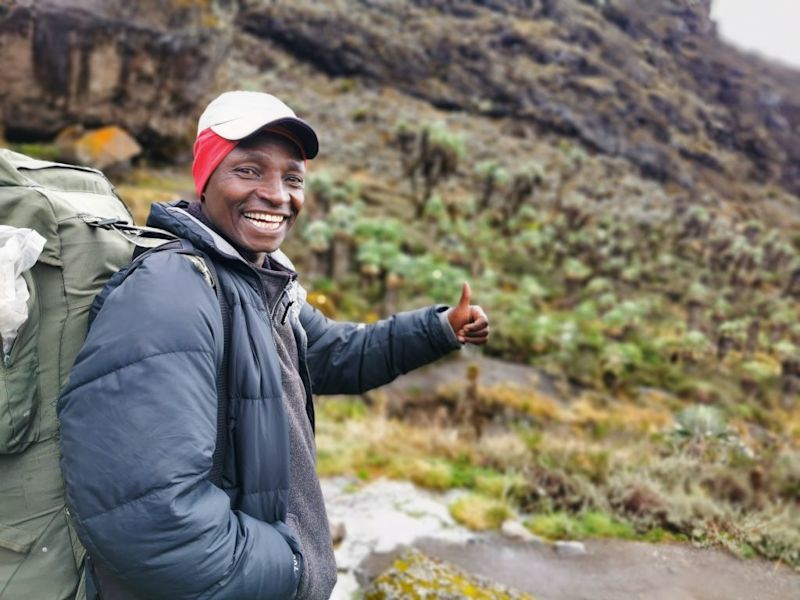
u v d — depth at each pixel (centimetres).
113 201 126
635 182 3747
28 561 99
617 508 301
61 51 1129
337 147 3541
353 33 5059
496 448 432
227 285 107
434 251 2136
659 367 1508
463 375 1198
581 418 1047
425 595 223
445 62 5216
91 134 1284
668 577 213
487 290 1806
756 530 228
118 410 87
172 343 91
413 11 5597
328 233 1641
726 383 1455
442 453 431
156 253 102
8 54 738
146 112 1429
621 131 4097
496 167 2775
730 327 1648
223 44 1598
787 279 3088
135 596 97
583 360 1431
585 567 246
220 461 105
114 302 94
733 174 3709
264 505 106
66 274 102
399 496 349
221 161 110
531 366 1393
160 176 1520
